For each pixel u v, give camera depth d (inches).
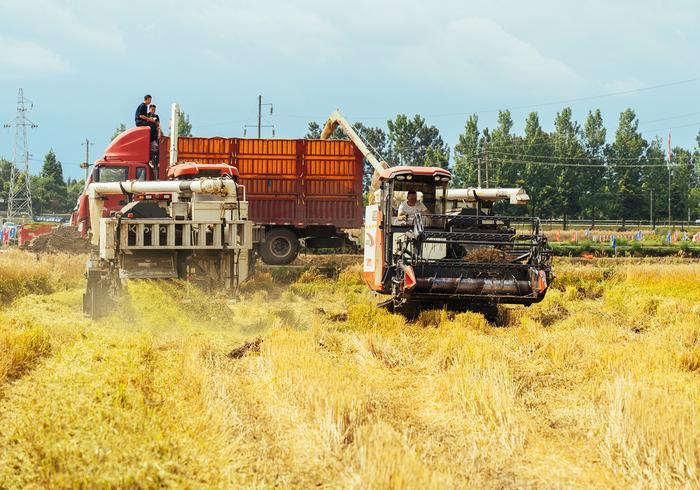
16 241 4183.1
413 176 1259.2
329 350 943.7
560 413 640.4
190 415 591.8
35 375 728.3
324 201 2222.0
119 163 2121.1
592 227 7165.4
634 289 1756.9
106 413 552.4
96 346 860.0
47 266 1802.4
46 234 2556.6
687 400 605.0
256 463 495.2
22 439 504.7
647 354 836.6
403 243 1194.0
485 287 1141.7
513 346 952.9
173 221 1184.2
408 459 466.6
